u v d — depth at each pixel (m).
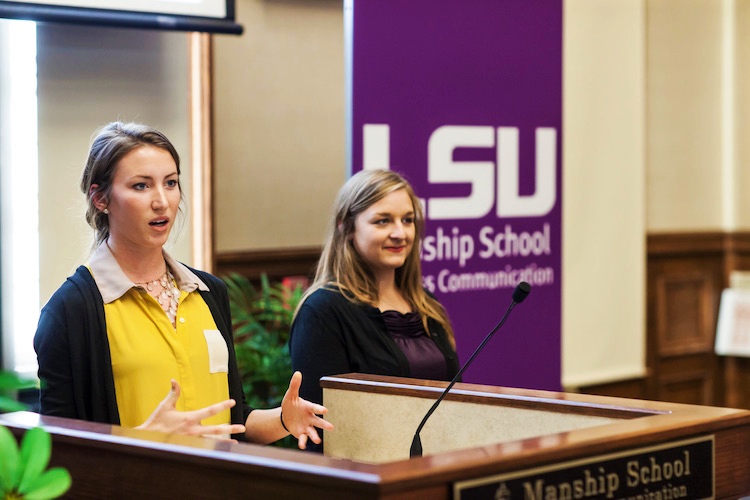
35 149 4.07
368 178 2.95
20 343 4.03
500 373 4.15
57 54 4.14
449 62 3.93
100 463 1.53
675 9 6.54
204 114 4.63
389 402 2.09
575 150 5.70
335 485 1.26
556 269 4.33
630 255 5.98
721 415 1.70
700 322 6.79
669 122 6.54
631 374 6.07
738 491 1.71
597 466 1.46
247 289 4.58
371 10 3.71
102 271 2.15
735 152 6.80
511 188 4.17
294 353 2.82
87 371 2.06
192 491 1.42
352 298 2.85
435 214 3.93
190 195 4.64
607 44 5.79
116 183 2.15
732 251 6.83
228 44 4.93
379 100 3.74
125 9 3.93
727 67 6.81
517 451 1.38
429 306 3.01
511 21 4.12
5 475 1.01
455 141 3.97
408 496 1.25
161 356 2.13
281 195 5.15
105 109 4.29
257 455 1.38
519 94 4.17
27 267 4.05
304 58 5.20
